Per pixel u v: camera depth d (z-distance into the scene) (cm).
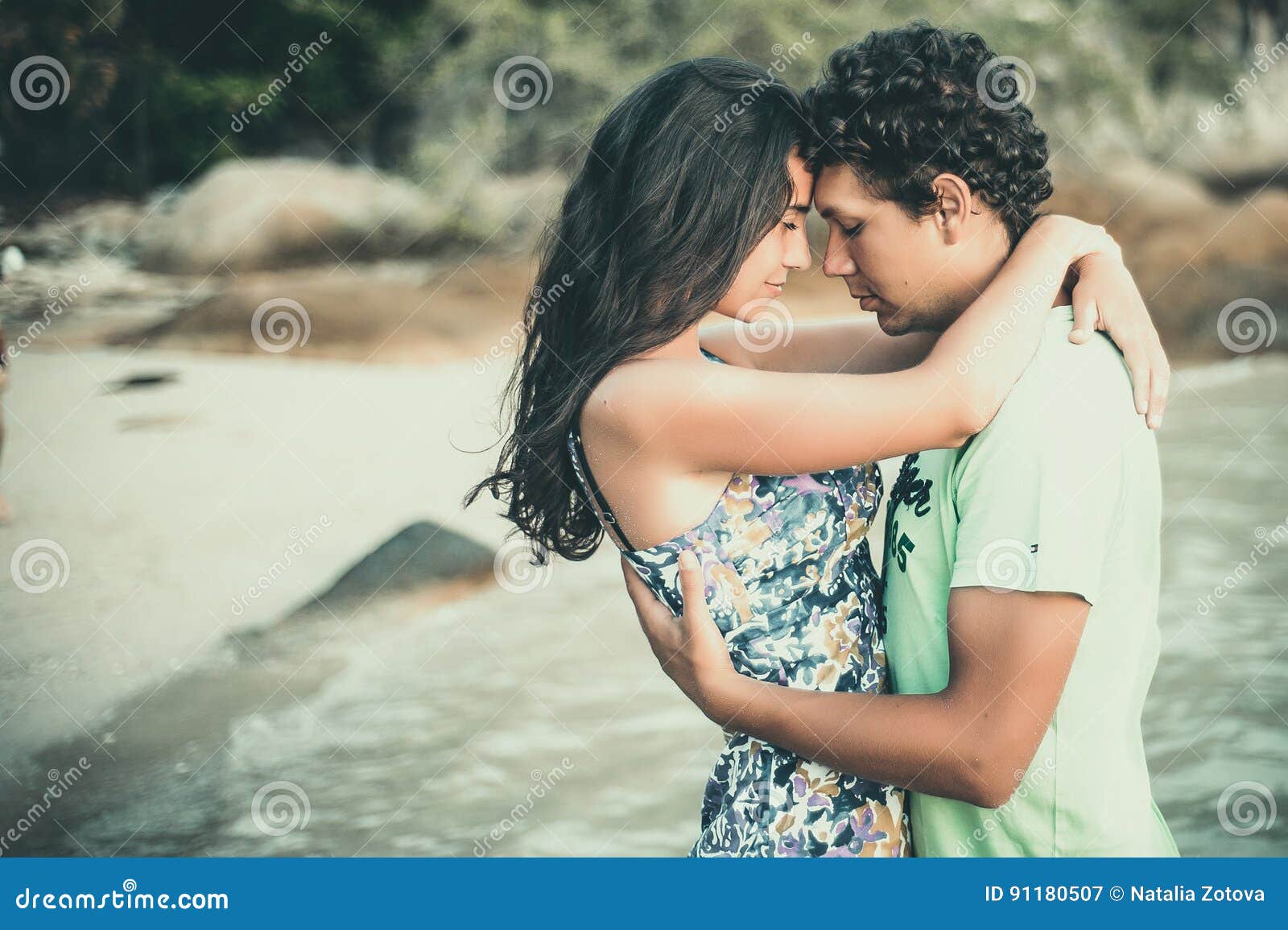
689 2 1260
